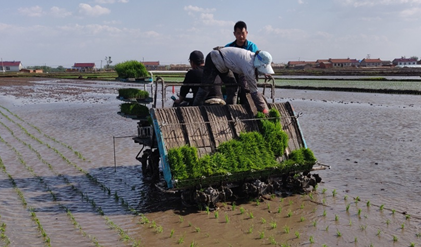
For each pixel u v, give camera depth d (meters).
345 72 92.88
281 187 9.66
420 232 7.11
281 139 9.26
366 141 15.52
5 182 11.12
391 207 8.40
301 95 39.53
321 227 7.46
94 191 10.23
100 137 18.05
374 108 26.94
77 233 7.53
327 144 15.18
